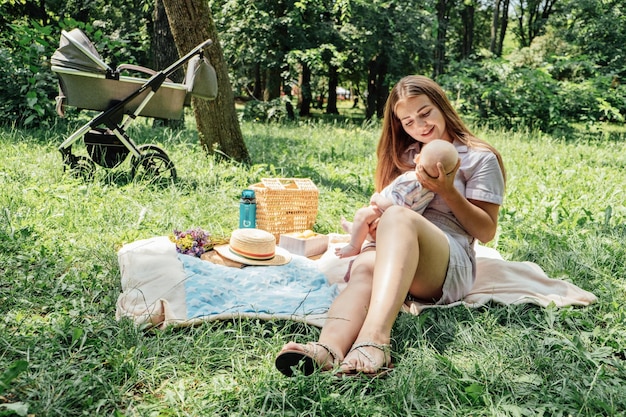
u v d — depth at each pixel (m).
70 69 5.39
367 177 7.00
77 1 20.56
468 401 2.26
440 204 3.07
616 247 4.31
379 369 2.39
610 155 9.94
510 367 2.54
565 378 2.38
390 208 2.70
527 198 5.88
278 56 18.16
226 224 4.71
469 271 3.09
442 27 23.31
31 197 4.84
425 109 3.06
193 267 3.38
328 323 2.51
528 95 15.30
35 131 8.84
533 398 2.33
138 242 3.58
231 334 2.78
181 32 6.89
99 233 4.16
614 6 23.11
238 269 3.48
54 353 2.50
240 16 18.34
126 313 2.83
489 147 3.09
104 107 5.66
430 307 3.04
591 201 5.91
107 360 2.40
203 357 2.50
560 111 15.30
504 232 4.67
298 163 7.65
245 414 2.12
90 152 5.87
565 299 3.25
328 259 3.74
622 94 16.42
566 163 8.79
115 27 21.50
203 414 2.11
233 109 7.23
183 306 2.92
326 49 18.98
